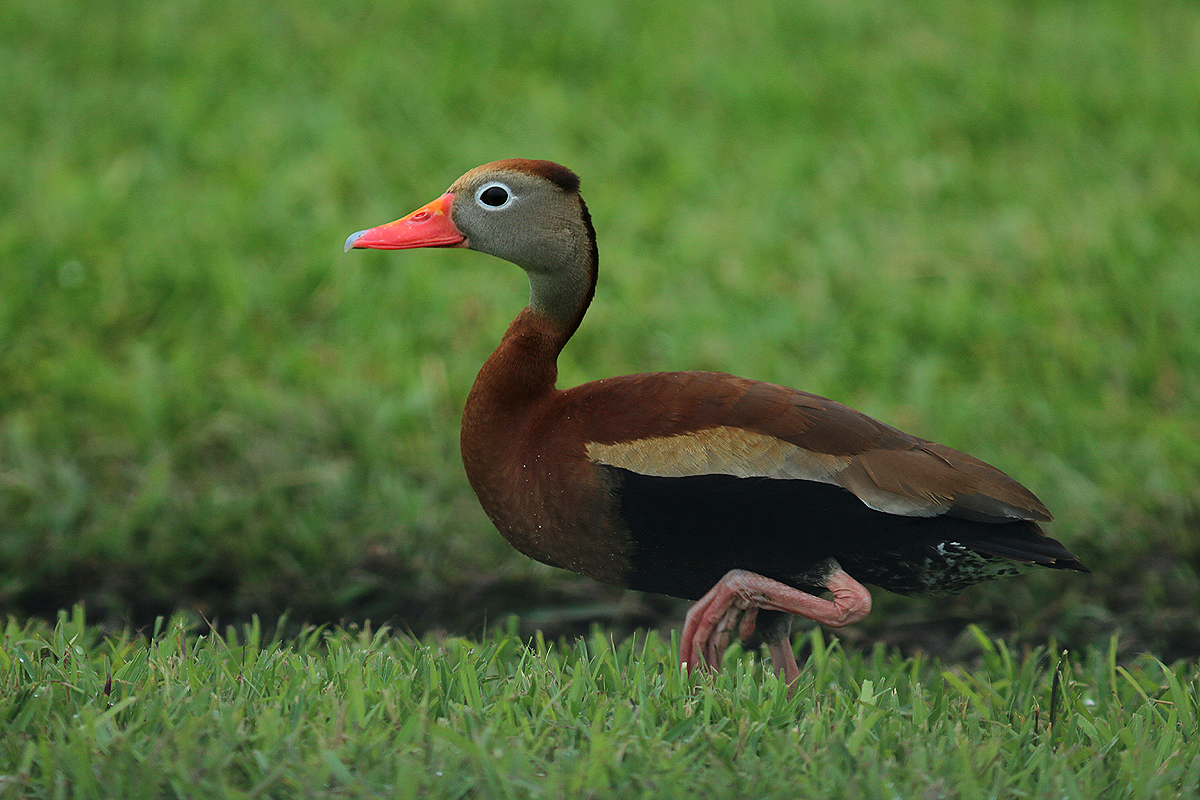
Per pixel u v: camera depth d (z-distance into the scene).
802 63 19.31
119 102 17.78
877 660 7.31
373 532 9.71
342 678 6.23
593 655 7.34
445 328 12.73
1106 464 10.30
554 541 6.67
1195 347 11.89
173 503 9.91
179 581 9.23
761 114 17.77
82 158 16.31
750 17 20.86
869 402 11.37
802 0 21.38
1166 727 5.96
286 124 17.20
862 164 16.17
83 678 6.12
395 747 5.42
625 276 13.70
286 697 5.94
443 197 7.20
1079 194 15.12
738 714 5.93
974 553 6.40
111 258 13.64
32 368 11.83
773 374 11.73
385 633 8.07
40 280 13.37
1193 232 14.26
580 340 12.55
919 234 14.23
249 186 15.42
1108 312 12.60
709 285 13.58
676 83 18.70
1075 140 16.53
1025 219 14.45
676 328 12.68
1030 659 7.32
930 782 5.29
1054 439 10.77
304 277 13.42
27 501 9.94
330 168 15.80
